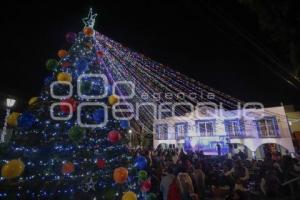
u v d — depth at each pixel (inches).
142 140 820.6
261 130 736.3
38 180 190.7
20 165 162.4
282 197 300.8
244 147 741.3
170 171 262.5
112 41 331.0
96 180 203.2
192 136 822.5
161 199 266.2
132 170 220.7
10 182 183.8
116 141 207.6
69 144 207.9
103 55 284.2
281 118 719.7
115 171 184.9
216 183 346.0
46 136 206.8
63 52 261.9
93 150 214.1
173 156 452.4
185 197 230.2
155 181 276.5
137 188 219.5
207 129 808.3
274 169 333.1
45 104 223.6
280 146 704.4
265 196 300.7
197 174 297.7
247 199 277.1
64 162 191.6
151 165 333.4
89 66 259.4
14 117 208.4
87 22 293.6
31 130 209.0
